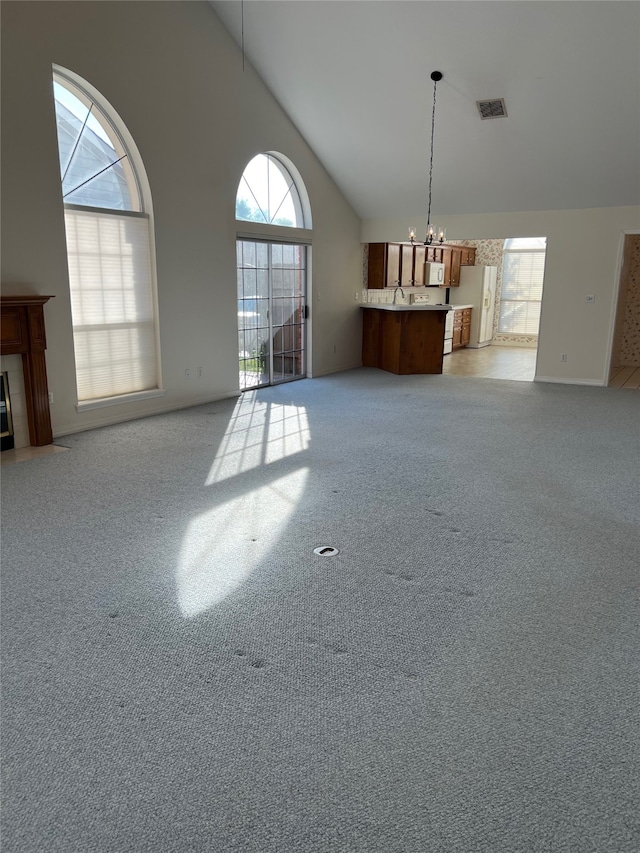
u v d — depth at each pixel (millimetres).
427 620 2551
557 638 2436
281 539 3314
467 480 4273
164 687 2139
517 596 2742
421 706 2049
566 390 7852
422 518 3600
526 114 6629
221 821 1614
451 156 7562
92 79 5121
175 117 5961
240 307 7379
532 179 7672
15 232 4727
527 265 12727
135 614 2584
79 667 2242
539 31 5562
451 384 8250
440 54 6043
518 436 5469
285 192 7883
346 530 3432
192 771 1777
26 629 2473
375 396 7344
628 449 5066
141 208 5898
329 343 9078
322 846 1546
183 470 4465
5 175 4602
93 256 5496
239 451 4957
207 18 6180
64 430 5402
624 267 9367
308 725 1960
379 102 6906
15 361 4891
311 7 5871
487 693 2113
